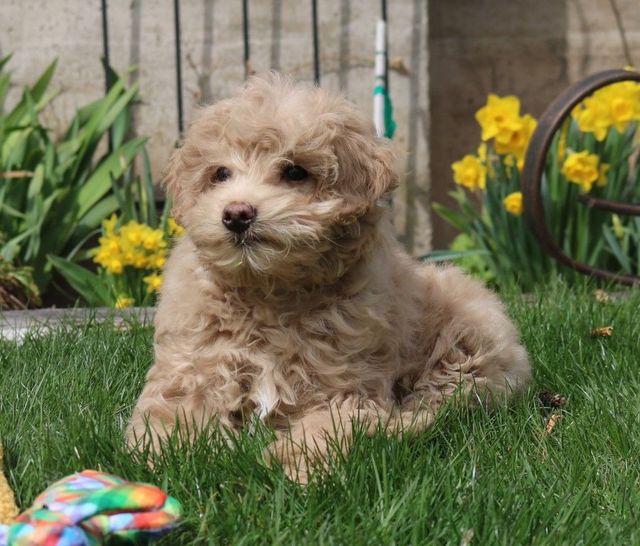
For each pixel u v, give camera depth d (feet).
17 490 2.88
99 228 5.37
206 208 3.17
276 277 3.18
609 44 6.34
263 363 3.24
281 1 5.71
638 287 4.73
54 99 5.73
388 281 3.35
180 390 3.29
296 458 3.03
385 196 3.37
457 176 5.34
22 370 3.62
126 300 4.85
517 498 2.85
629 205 4.97
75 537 2.55
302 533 2.72
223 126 3.23
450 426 3.26
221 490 2.89
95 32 5.69
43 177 5.13
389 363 3.32
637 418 3.26
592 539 2.73
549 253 4.95
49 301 5.39
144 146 5.47
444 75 6.32
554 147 5.20
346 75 5.73
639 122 5.36
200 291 3.28
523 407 3.36
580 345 3.81
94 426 3.11
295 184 3.20
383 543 2.68
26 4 5.68
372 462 2.93
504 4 6.31
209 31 5.72
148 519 2.60
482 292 3.66
